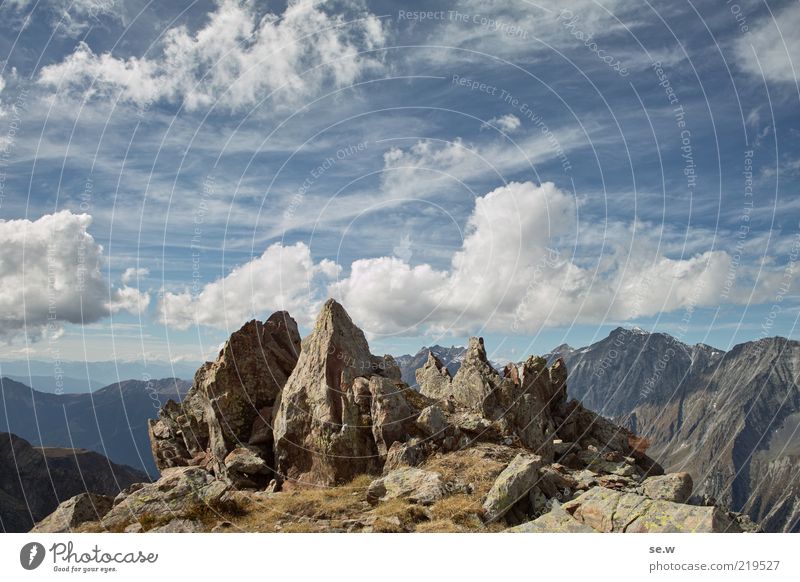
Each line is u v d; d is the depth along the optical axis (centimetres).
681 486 2303
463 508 2405
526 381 4428
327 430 3484
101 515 2673
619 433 4453
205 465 3775
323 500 2844
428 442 3328
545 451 3875
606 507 2172
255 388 3984
